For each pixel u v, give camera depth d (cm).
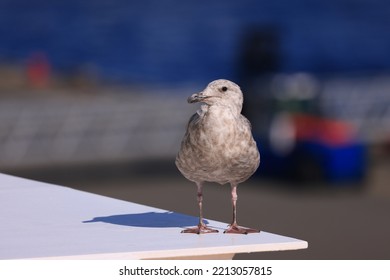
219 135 695
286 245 687
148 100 3609
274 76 2822
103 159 2878
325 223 2073
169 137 3031
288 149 2595
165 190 2445
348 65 7288
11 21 8869
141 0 9288
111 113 3052
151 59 7231
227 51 7375
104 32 8200
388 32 8244
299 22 8506
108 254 653
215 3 9106
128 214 814
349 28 8344
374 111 3294
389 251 1717
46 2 9550
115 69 6950
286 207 2262
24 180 1000
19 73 5428
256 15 8688
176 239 702
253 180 2645
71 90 4894
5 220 784
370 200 2402
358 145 2605
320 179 2578
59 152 2930
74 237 713
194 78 6675
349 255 1675
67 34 8300
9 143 2920
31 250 667
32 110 3103
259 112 2691
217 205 2248
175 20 8500
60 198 892
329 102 3306
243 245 679
